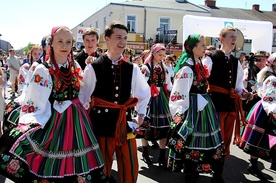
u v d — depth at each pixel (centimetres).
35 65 257
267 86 340
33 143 225
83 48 396
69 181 225
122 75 253
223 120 344
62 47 234
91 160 236
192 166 300
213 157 301
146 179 353
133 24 2114
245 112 582
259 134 351
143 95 269
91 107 254
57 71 235
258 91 368
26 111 231
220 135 312
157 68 418
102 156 247
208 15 2270
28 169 222
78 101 248
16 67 1009
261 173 362
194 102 302
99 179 237
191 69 299
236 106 346
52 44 236
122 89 253
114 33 249
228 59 338
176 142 301
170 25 2166
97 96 252
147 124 398
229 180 354
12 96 1010
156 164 404
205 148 299
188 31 808
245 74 592
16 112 335
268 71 362
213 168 311
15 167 220
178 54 1927
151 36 2138
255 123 356
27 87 253
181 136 298
